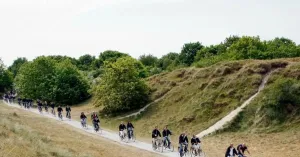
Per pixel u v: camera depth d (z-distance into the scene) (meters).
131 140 32.91
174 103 45.62
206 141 33.25
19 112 45.88
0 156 13.01
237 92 40.28
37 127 28.55
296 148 27.33
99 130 38.03
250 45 63.62
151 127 41.88
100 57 114.06
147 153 26.22
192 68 52.91
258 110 35.56
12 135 17.14
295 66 39.59
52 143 20.75
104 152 22.94
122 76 50.53
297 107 34.06
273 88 36.38
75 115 55.06
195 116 40.03
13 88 98.56
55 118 46.81
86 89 73.56
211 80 45.00
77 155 18.97
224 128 35.00
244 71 42.66
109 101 50.28
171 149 28.94
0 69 99.75
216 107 39.84
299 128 31.47
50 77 74.31
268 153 27.14
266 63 42.31
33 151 15.25
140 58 104.12
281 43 93.56
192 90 45.78
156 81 54.16
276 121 33.50
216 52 91.31
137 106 49.19
